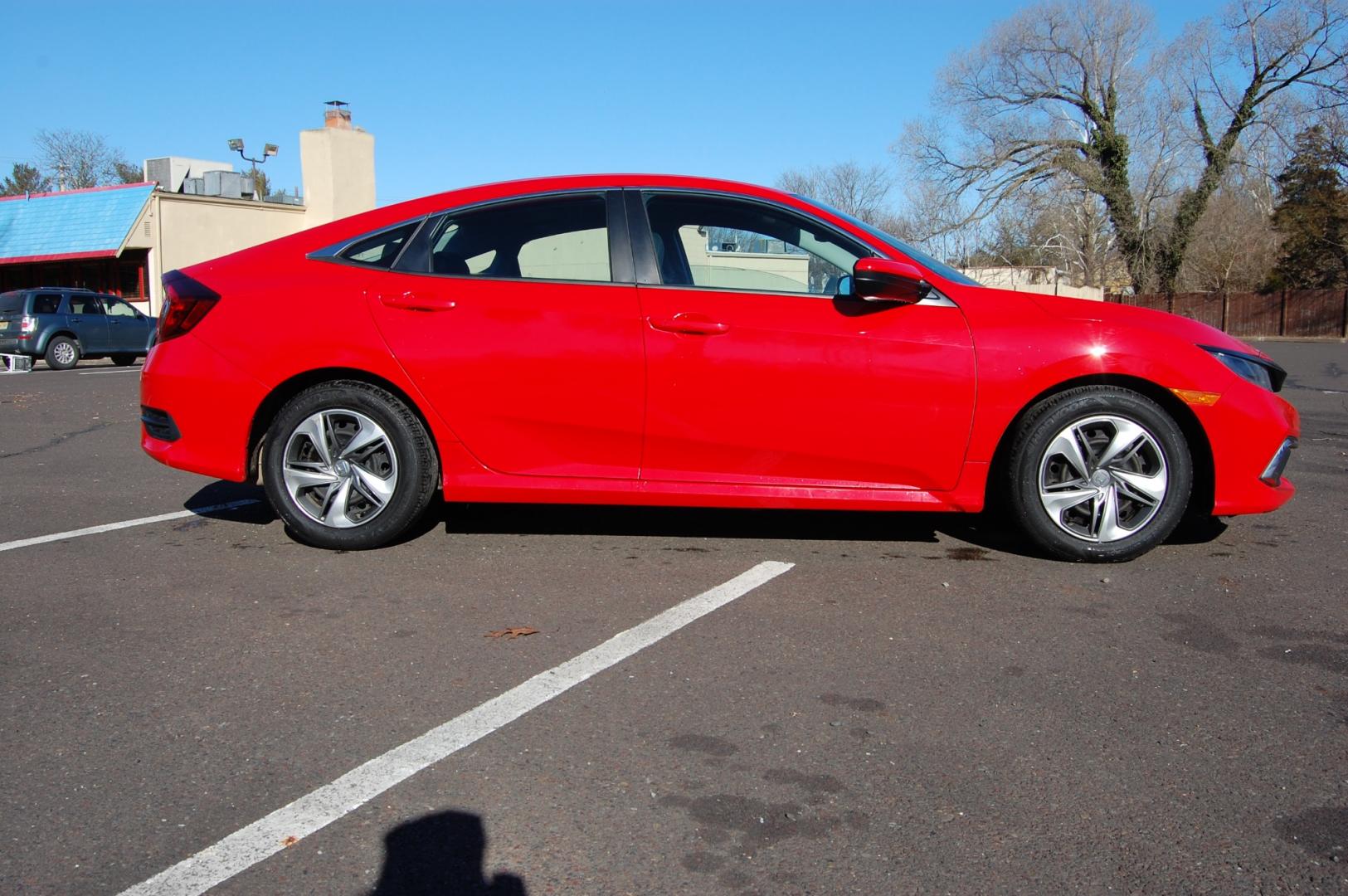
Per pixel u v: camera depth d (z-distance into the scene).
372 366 4.44
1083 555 4.48
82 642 3.54
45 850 2.32
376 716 2.99
